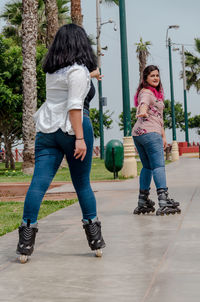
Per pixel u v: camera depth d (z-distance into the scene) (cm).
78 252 437
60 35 402
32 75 2253
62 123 396
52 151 410
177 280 336
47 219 654
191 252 417
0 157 4903
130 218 630
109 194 988
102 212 698
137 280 340
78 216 673
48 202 963
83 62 398
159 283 330
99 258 411
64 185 1374
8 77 2650
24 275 363
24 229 405
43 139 408
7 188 1402
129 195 945
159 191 647
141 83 657
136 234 513
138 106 645
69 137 398
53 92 404
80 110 391
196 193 905
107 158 1661
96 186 1232
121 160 1658
